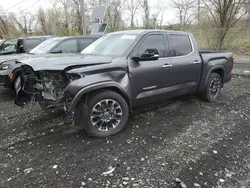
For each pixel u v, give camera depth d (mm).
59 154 3154
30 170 2801
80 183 2555
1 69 6109
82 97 3395
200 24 19031
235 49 16672
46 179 2631
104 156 3084
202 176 2652
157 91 4262
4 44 9969
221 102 5398
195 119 4332
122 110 3717
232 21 16922
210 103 5316
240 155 3076
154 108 4895
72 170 2791
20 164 2936
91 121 3473
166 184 2523
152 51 4062
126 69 3723
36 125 4152
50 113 4723
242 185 2512
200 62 4992
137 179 2613
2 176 2699
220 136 3629
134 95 3900
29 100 4070
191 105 5137
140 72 3895
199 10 18891
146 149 3246
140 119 4312
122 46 4066
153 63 4098
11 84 6133
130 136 3645
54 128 4004
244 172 2730
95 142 3469
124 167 2838
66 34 27062
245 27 16719
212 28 17688
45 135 3746
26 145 3430
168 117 4426
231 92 6340
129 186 2500
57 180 2611
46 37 9664
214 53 5434
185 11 23500
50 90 3658
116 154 3129
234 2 16203
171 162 2926
